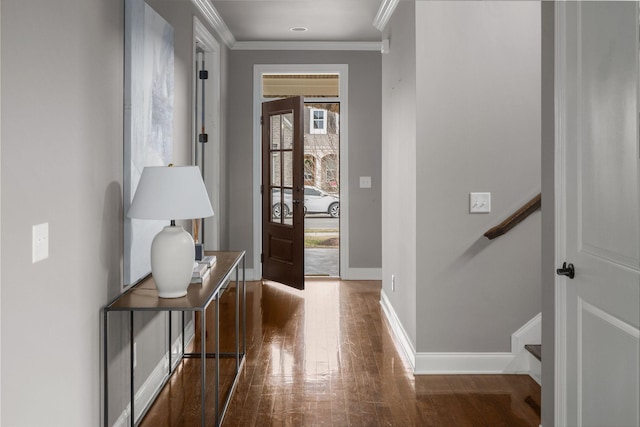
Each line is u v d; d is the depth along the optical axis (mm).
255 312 5492
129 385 3053
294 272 6340
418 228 3793
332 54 6910
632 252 1915
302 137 6188
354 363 4055
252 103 6910
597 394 2162
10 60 1816
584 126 2242
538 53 3746
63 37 2209
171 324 3949
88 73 2463
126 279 2953
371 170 6992
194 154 4727
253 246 7012
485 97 3752
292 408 3283
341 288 6582
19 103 1874
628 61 1909
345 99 6934
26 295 1926
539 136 3766
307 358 4168
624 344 1965
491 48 3740
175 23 4066
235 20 5828
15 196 1852
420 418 3148
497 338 3834
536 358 3656
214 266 3613
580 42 2260
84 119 2424
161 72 3500
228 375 3832
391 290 5031
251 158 6957
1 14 1761
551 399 2553
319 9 5391
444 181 3777
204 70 5879
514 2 3738
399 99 4512
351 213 7020
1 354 1774
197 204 2783
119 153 2883
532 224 3795
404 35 4230
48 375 2098
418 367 3826
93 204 2531
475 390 3549
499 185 3770
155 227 3402
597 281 2150
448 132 3758
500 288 3812
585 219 2252
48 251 2088
